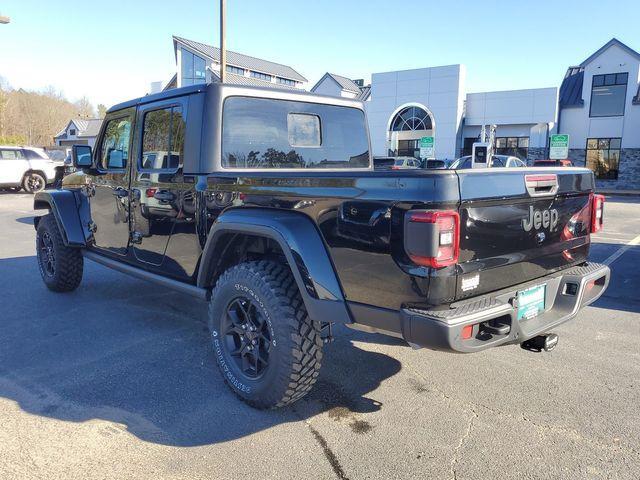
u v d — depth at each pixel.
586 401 3.41
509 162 19.58
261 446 2.86
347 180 2.79
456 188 2.48
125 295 5.84
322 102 4.47
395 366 3.96
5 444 2.84
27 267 7.34
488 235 2.72
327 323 3.20
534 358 4.14
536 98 30.75
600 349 4.35
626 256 8.47
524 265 3.00
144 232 4.34
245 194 3.34
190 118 3.78
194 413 3.21
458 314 2.49
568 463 2.72
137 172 4.34
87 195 5.21
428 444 2.90
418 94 33.31
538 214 3.05
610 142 30.28
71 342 4.40
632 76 29.09
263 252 3.58
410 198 2.52
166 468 2.65
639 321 5.12
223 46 18.33
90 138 63.69
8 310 5.30
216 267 3.68
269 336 3.13
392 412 3.26
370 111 35.19
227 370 3.41
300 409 3.29
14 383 3.61
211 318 3.50
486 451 2.83
